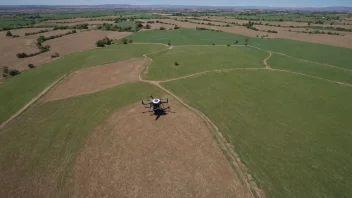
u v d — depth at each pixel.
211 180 23.06
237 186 22.47
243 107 37.44
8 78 50.59
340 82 48.41
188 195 21.47
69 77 50.28
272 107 37.56
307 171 24.58
